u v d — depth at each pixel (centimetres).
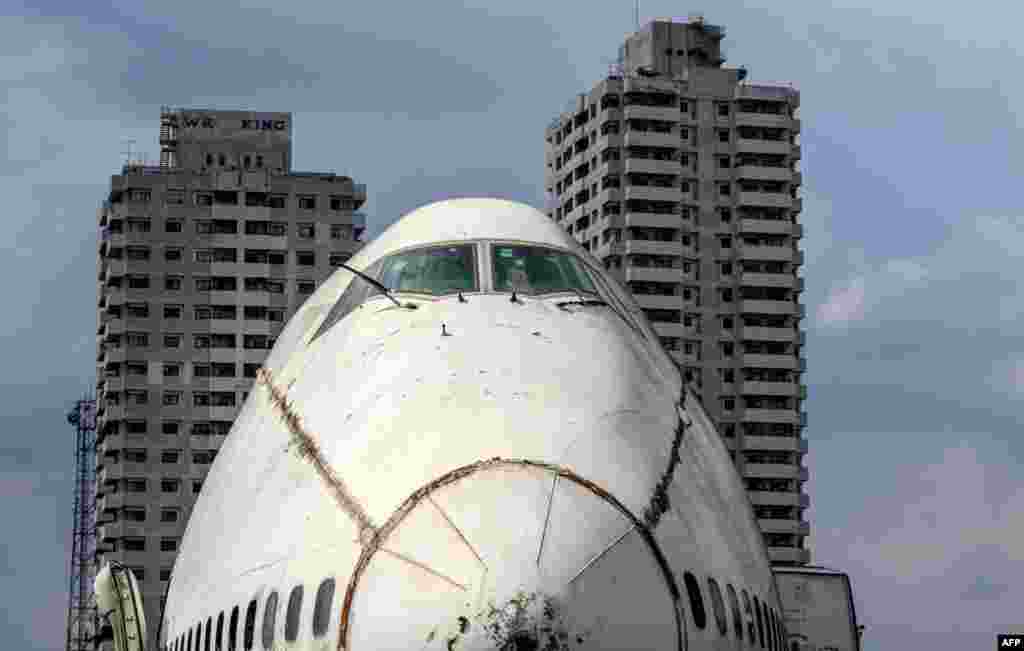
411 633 1991
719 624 2152
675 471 2280
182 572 2653
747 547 2381
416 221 2758
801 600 3259
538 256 2630
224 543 2406
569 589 2009
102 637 3025
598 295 2616
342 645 2027
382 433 2217
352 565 2073
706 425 2553
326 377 2456
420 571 2027
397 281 2592
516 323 2427
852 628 3266
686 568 2138
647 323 2766
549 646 1973
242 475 2506
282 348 2767
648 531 2117
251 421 2659
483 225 2689
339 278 2797
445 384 2266
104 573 3038
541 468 2122
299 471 2292
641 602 2052
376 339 2452
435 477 2114
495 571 2003
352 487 2167
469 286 2545
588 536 2062
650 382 2455
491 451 2138
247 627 2194
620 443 2217
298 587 2116
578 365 2350
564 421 2208
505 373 2286
